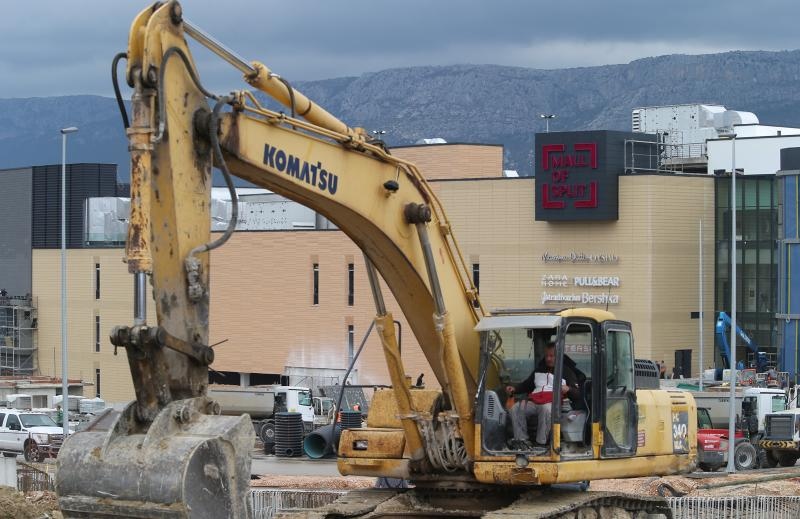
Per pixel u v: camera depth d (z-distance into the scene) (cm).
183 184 1767
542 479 2342
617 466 2520
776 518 3622
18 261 11938
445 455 2433
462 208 8850
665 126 11525
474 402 2425
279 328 9681
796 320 8250
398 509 2538
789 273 8288
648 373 2792
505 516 2322
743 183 8669
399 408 2430
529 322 2392
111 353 10894
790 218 8288
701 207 8562
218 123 1850
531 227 8631
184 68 1773
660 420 2703
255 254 9831
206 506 1628
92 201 11169
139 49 1733
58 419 7644
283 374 9631
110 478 1642
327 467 5703
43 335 11519
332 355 9356
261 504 3622
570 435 2444
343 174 2123
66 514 1669
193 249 1766
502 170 9656
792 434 5575
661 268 8356
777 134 10681
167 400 1698
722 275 8688
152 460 1628
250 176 1975
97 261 11025
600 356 2456
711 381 7512
